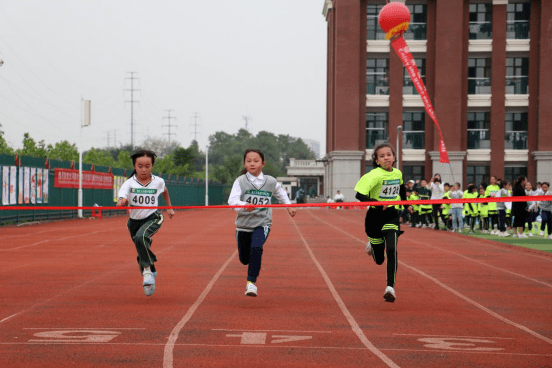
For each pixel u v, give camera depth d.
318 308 6.70
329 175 55.03
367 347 4.95
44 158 27.00
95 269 10.09
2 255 12.37
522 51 47.53
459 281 9.02
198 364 4.39
